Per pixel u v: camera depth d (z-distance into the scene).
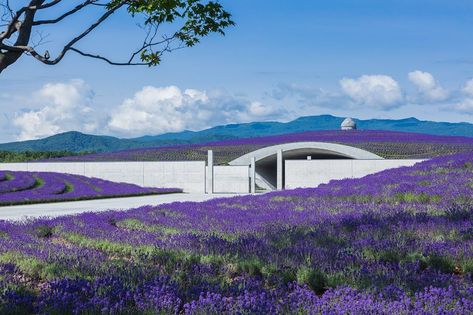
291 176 60.75
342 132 99.25
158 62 7.99
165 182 63.84
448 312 5.05
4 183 47.25
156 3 7.57
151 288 6.31
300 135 94.56
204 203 23.06
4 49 6.54
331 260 8.22
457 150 66.50
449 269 7.90
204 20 8.20
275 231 11.98
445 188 19.44
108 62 7.47
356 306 5.30
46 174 62.62
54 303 5.86
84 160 69.69
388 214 13.61
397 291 5.94
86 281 6.96
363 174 59.16
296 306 5.55
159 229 14.66
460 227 10.61
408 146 69.75
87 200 40.09
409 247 8.96
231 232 12.70
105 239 12.73
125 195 46.66
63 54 6.91
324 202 20.20
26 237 13.15
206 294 6.22
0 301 6.12
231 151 74.25
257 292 6.34
